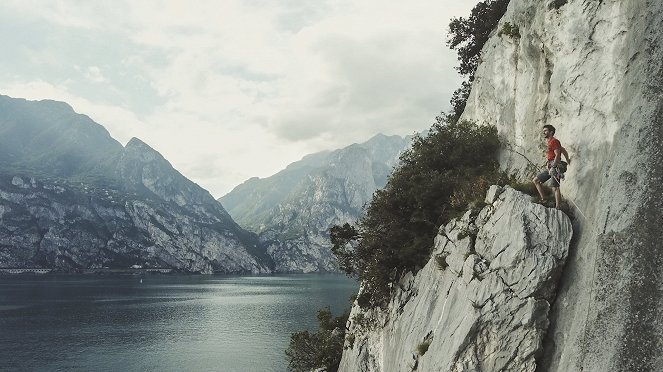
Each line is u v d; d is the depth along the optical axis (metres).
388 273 19.17
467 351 11.71
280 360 66.88
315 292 173.62
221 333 88.06
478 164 18.88
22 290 164.12
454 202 16.38
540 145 14.63
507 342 11.12
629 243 8.76
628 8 10.78
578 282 10.45
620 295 8.65
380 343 19.17
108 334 87.06
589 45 12.14
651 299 8.19
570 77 12.67
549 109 13.80
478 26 29.05
